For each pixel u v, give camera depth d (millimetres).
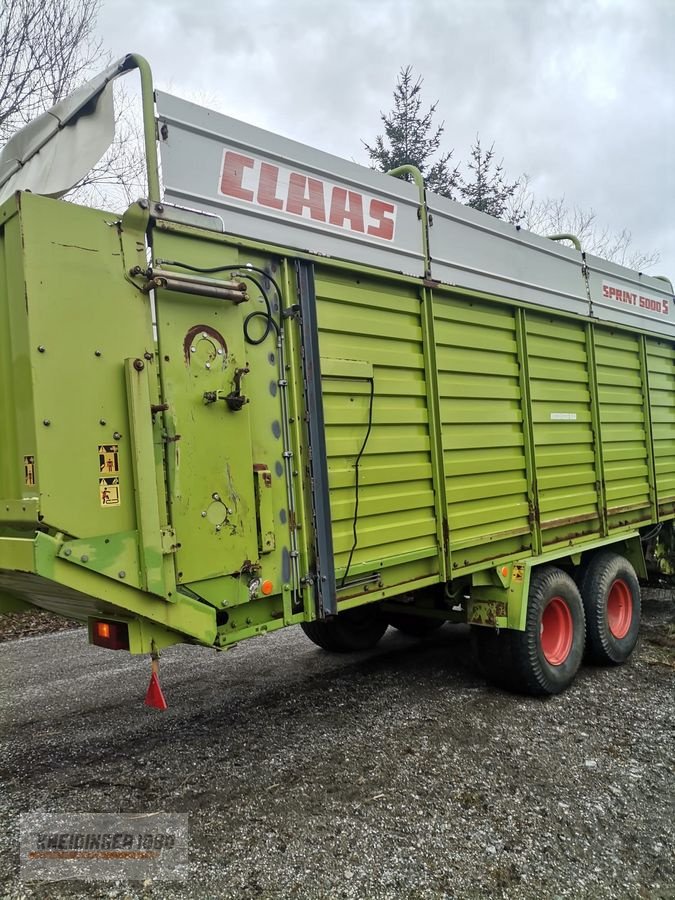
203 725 4273
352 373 3623
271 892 2570
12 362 2586
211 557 2938
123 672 5535
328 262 3506
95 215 2654
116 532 2629
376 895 2559
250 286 3182
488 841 2916
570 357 5512
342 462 3555
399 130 20375
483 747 3863
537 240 5188
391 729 4141
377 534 3713
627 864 2766
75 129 3205
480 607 4652
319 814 3131
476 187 20828
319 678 5219
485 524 4492
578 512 5438
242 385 3121
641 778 3479
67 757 3812
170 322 2848
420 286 4090
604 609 5273
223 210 3076
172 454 2814
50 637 7078
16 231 2492
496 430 4676
